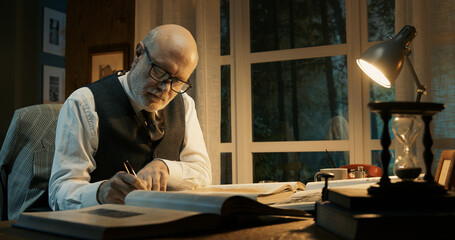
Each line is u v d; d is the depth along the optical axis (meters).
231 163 3.22
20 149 1.81
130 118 1.70
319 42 3.05
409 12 2.58
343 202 0.71
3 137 4.18
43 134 1.83
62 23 4.82
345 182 1.26
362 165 2.09
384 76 1.60
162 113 1.83
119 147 1.68
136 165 1.71
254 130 3.20
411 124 0.79
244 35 3.25
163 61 1.54
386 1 2.85
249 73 3.23
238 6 3.25
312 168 3.02
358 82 2.86
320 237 0.70
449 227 0.62
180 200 0.85
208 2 3.18
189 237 0.70
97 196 1.22
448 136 2.38
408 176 0.76
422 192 0.70
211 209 0.78
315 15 3.07
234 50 3.25
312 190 1.18
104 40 3.52
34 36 4.45
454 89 2.40
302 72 3.09
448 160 1.34
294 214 0.86
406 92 2.50
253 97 3.22
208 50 3.14
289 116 3.11
